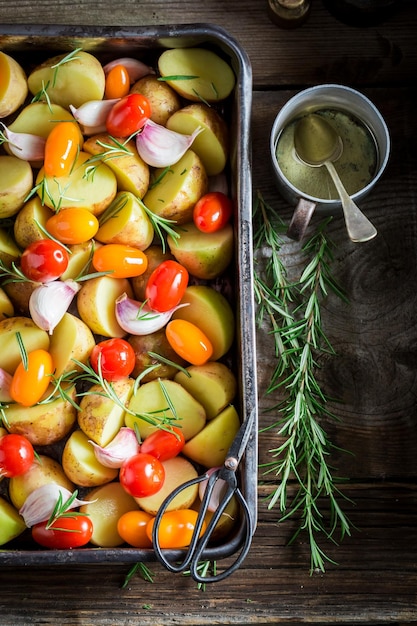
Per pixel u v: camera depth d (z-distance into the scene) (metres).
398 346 0.89
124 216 0.80
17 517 0.80
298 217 0.81
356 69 0.91
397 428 0.89
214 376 0.80
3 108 0.81
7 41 0.80
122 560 0.75
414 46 0.91
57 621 0.86
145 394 0.80
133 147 0.81
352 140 0.86
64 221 0.78
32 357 0.77
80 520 0.77
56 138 0.78
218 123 0.82
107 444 0.79
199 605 0.86
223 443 0.80
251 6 0.91
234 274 0.83
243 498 0.75
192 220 0.83
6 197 0.80
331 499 0.83
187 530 0.78
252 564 0.87
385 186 0.91
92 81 0.81
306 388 0.84
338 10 0.90
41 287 0.79
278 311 0.84
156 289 0.78
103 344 0.79
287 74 0.91
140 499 0.79
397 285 0.90
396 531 0.88
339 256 0.90
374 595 0.87
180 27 0.80
